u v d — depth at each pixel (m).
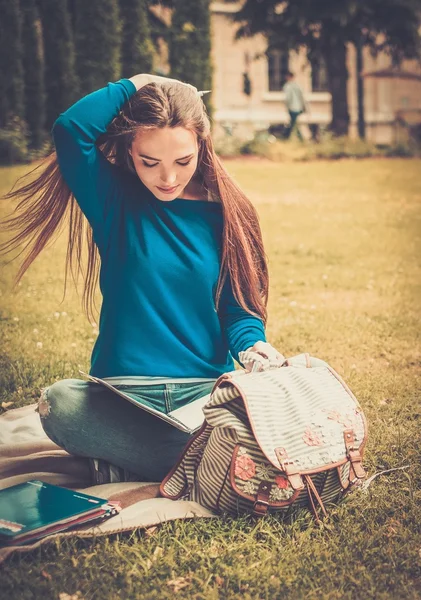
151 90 2.79
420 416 3.96
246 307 3.07
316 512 2.78
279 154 18.80
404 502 3.01
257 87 27.67
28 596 2.35
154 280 2.90
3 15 14.84
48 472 3.17
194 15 17.36
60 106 15.51
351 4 20.20
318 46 21.81
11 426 3.65
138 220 2.91
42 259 8.06
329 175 15.95
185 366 2.97
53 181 2.97
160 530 2.70
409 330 5.72
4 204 9.31
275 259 8.45
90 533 2.62
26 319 5.84
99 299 6.35
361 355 5.06
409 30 21.41
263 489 2.71
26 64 15.23
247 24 21.66
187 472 2.89
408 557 2.62
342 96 22.72
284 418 2.74
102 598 2.36
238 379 2.79
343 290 7.11
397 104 29.86
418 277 7.73
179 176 2.82
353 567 2.55
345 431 2.80
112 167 2.92
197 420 2.88
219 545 2.66
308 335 5.53
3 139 14.27
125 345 2.93
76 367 4.62
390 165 17.89
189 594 2.40
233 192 3.03
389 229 10.40
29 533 2.55
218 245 3.01
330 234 9.98
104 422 2.92
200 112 2.83
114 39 15.36
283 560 2.58
